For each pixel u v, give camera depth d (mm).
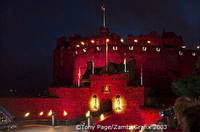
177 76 76250
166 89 74125
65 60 86312
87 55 77250
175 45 81312
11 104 55219
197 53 79875
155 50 76000
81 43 81312
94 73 61312
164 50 76688
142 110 48406
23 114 55594
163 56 76375
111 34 80125
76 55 80688
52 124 44500
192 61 79000
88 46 77688
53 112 54906
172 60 77062
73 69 83000
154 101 54562
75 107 57562
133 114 49875
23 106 55906
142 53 75375
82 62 78312
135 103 52188
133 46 75375
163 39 81312
